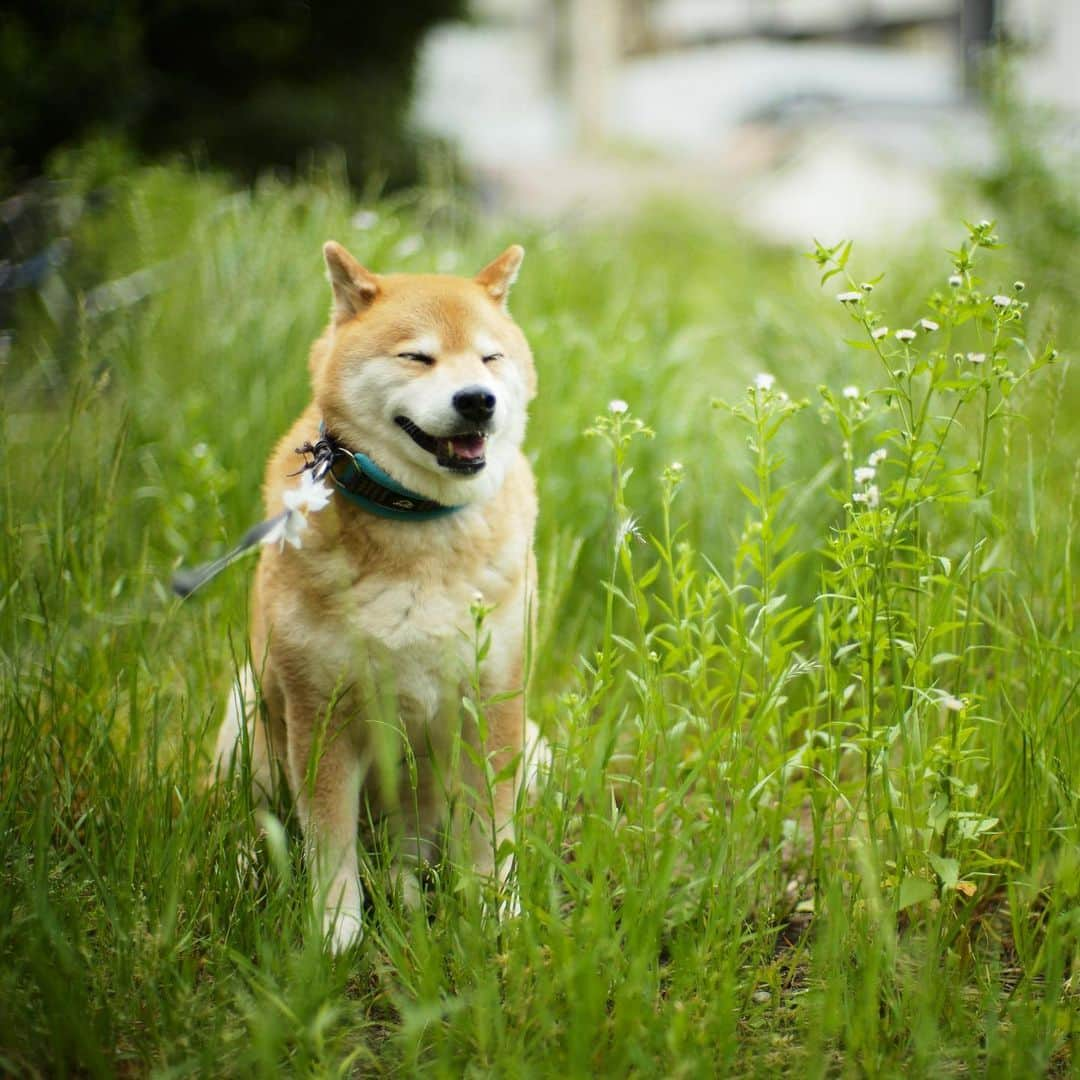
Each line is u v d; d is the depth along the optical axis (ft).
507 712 9.93
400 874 9.05
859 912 8.34
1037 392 12.84
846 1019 7.49
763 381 8.84
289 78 35.14
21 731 9.48
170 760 10.25
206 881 8.72
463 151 39.47
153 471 14.24
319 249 18.54
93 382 14.83
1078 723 9.40
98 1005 7.66
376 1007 8.36
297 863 9.34
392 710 8.93
